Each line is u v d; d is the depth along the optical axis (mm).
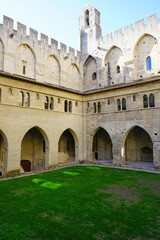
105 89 31250
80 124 34438
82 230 9539
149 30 28484
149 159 34812
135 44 29922
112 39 32875
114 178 21344
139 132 34719
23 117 25359
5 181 20328
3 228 9820
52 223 10328
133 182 19453
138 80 29344
